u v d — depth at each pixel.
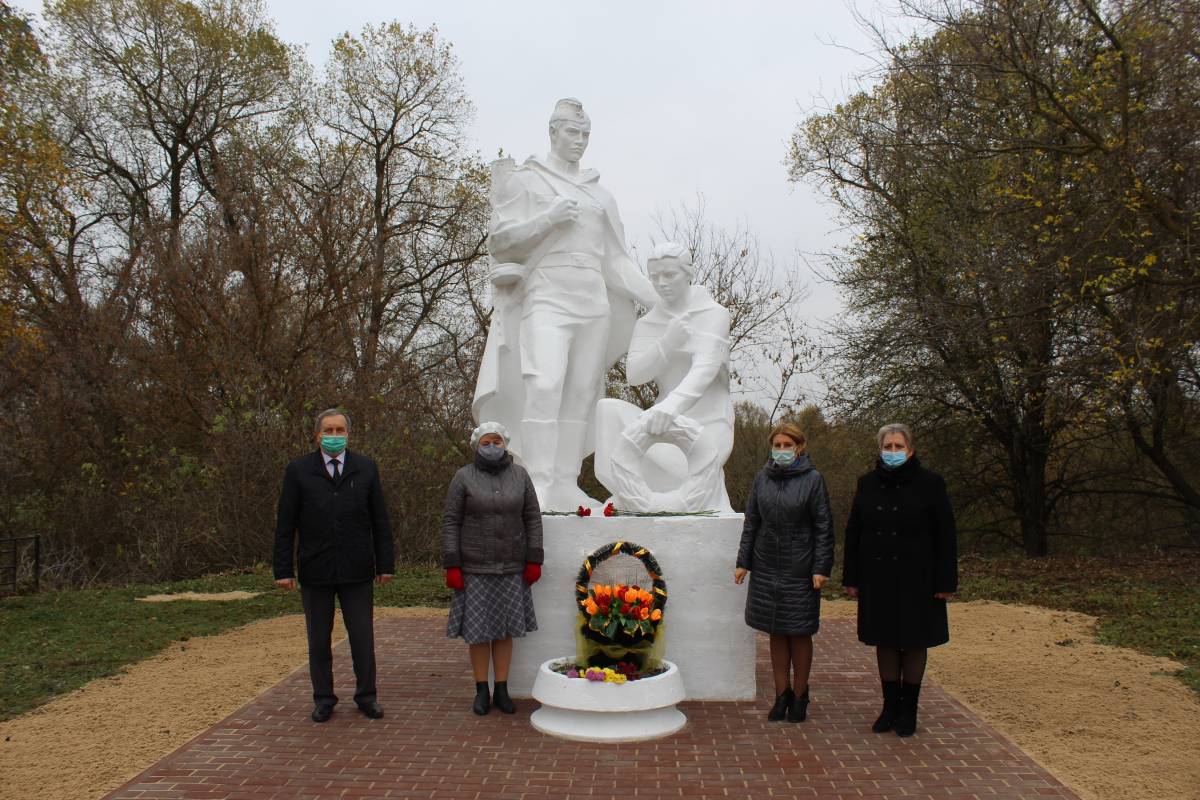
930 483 4.80
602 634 5.03
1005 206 12.11
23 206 13.95
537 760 4.40
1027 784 4.07
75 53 17.86
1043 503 16.31
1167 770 4.29
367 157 20.02
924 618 4.72
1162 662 6.65
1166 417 13.95
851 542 5.03
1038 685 5.94
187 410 15.76
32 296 16.95
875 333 15.88
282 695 5.60
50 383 16.27
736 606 5.44
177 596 10.39
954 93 13.05
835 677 6.12
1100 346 11.82
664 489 6.17
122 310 16.98
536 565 5.17
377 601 9.75
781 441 4.97
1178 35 9.81
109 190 18.72
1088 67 11.14
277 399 15.07
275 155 18.08
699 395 5.96
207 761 4.38
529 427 6.23
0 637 7.73
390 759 4.41
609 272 6.71
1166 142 10.20
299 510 5.10
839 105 17.27
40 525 15.63
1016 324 12.54
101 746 4.70
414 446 14.91
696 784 4.07
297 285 15.94
